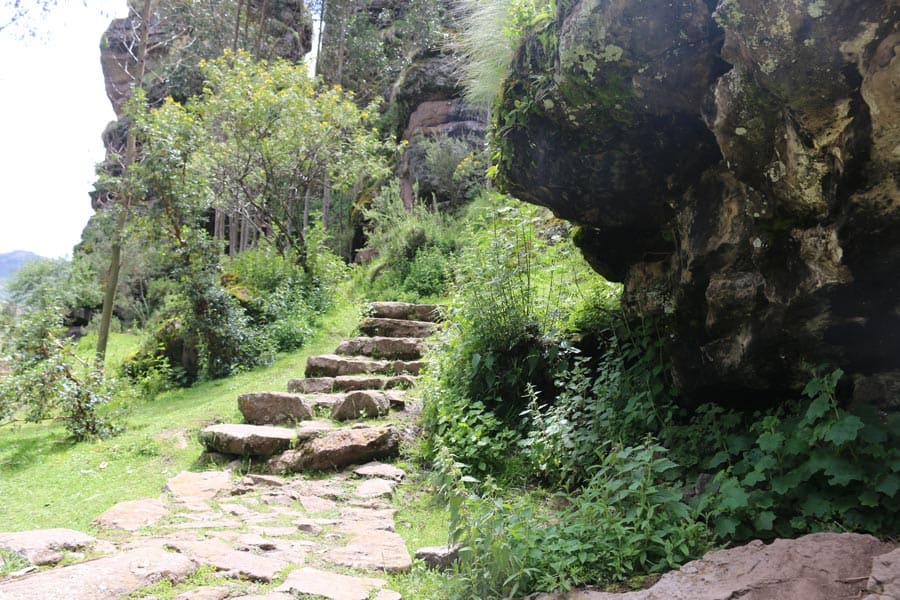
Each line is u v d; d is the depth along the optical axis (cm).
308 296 1094
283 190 1234
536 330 544
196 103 1194
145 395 857
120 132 2230
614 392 433
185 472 502
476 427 487
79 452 607
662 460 311
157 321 1069
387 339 800
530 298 557
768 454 308
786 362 323
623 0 292
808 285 287
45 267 2334
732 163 296
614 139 355
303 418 598
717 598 232
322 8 2322
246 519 404
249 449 532
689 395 395
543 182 400
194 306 906
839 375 284
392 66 2245
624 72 316
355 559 338
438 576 312
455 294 636
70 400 653
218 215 1798
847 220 259
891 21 210
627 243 430
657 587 251
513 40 416
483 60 480
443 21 2039
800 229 286
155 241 966
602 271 476
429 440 527
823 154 257
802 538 258
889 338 286
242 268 1131
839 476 269
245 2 2259
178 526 388
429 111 1602
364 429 536
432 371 593
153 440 602
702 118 313
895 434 271
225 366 896
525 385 527
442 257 1162
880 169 240
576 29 313
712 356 360
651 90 319
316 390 688
